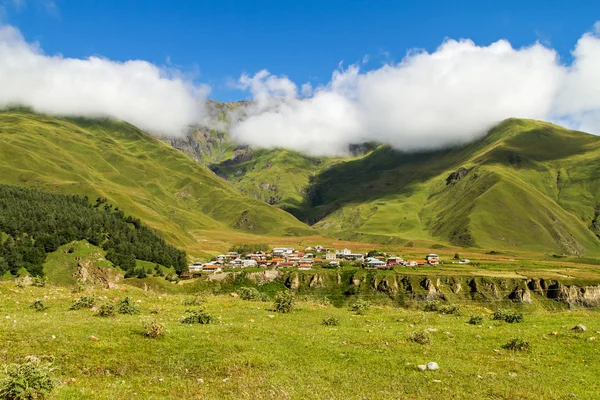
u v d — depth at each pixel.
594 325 30.02
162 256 185.88
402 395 17.39
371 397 17.05
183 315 31.91
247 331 26.34
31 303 33.38
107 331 24.03
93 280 149.50
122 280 145.88
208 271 193.38
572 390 18.09
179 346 22.55
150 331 23.75
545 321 32.66
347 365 21.11
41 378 15.66
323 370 20.25
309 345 24.16
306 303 42.88
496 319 34.56
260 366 20.56
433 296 157.62
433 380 19.02
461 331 28.67
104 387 17.41
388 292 163.50
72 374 18.84
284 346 23.83
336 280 174.25
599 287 153.75
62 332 23.17
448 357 22.83
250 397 16.88
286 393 17.12
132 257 170.12
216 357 21.30
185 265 198.12
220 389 17.75
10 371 15.52
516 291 155.12
